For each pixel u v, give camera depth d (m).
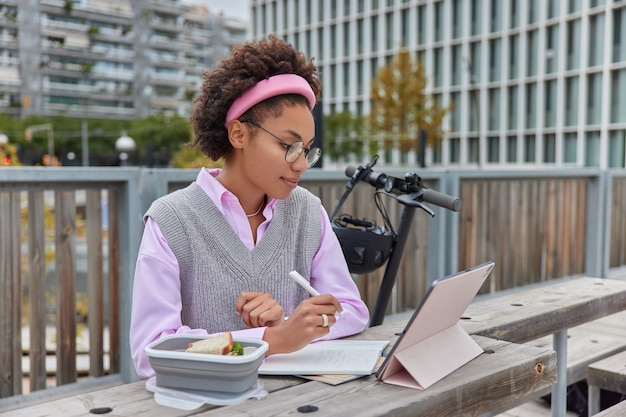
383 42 38.00
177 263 1.19
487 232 3.72
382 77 26.48
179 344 1.02
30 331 2.18
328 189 3.00
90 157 81.69
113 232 2.34
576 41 28.14
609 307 1.77
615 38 26.33
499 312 1.54
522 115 30.94
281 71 1.20
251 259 1.24
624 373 1.90
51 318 5.27
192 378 0.93
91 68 105.56
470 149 33.81
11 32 100.56
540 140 30.09
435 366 1.03
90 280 2.31
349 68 40.34
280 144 1.17
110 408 0.90
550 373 1.18
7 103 100.06
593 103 27.45
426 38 35.72
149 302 1.14
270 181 1.18
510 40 31.62
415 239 3.36
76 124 80.81
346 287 1.37
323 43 42.03
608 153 26.75
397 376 1.02
